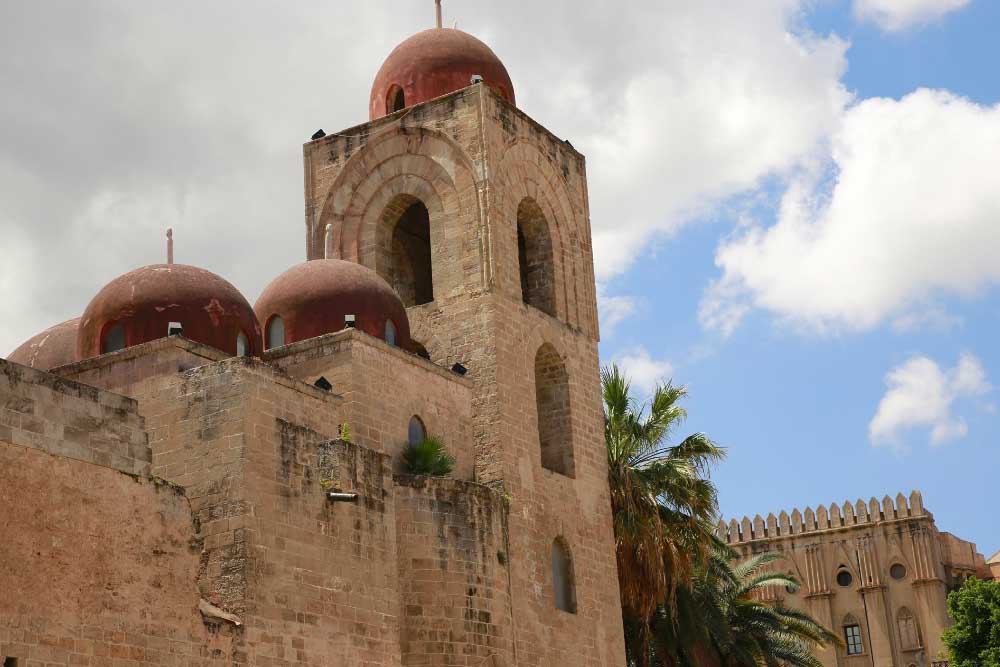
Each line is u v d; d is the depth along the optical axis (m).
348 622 29.42
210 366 29.27
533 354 40.94
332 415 32.75
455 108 42.28
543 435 41.84
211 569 27.58
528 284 43.72
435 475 35.06
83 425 24.48
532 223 44.06
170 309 34.22
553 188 44.47
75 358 38.38
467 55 44.75
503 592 33.72
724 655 49.56
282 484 28.78
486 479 37.88
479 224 40.75
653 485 45.28
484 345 39.31
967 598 67.56
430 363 37.19
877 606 81.75
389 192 43.28
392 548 31.28
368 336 35.03
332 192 44.34
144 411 29.72
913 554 82.00
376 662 29.92
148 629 24.69
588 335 44.06
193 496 28.39
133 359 32.34
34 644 22.55
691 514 46.09
